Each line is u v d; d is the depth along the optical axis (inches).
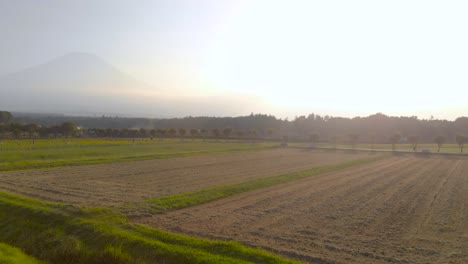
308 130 6151.6
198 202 873.5
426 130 5442.9
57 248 593.9
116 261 533.0
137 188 1056.8
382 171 1605.6
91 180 1188.5
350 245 582.2
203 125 7839.6
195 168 1585.9
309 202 900.6
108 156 1993.1
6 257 538.9
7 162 1568.7
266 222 709.9
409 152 2844.5
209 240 593.9
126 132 4778.5
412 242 601.9
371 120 6136.8
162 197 920.3
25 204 777.6
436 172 1593.3
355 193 1034.7
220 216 751.1
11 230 681.0
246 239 602.9
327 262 510.6
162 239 584.7
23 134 4212.6
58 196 915.4
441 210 833.5
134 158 1877.5
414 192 1067.3
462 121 5521.7
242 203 880.3
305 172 1466.5
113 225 647.1
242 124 7391.7
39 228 666.2
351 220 735.1
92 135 4773.6
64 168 1462.8
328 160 2102.6
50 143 2923.2
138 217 725.9
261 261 500.7
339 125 6200.8
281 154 2556.6
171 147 2933.1
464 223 725.3
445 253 551.5
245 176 1339.8
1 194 879.7
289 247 568.7
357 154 2652.6
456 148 3614.7
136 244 563.5
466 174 1528.1
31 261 560.7
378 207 856.3
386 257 531.2
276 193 1017.5
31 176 1240.2
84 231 627.5
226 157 2192.4
